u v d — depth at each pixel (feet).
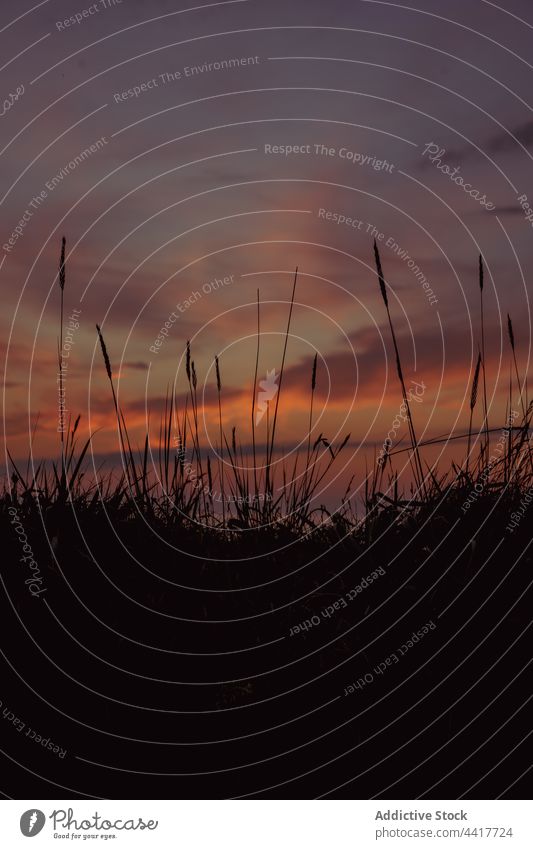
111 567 11.43
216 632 10.68
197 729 9.62
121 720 9.67
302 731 9.58
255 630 10.76
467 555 11.09
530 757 9.11
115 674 10.11
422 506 12.00
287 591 11.32
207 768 9.26
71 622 10.62
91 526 12.07
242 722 9.70
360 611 10.80
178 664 10.27
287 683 10.08
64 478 12.22
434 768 9.12
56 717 9.69
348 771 9.16
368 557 11.33
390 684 9.92
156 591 11.19
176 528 12.46
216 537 12.79
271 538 12.47
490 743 9.23
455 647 10.16
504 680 9.76
